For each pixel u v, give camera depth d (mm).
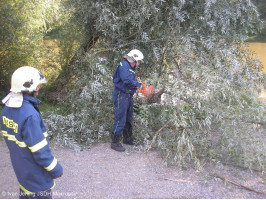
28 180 2170
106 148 4336
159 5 4848
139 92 4543
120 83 4023
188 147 3566
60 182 3303
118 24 4930
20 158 2127
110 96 4734
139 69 5344
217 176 3480
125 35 5324
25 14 6871
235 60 5031
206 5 4648
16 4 6543
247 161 3553
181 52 4578
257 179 3469
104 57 5352
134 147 4266
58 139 4316
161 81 4352
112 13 4824
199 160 3793
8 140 2170
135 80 4047
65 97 5719
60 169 2238
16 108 2084
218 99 4016
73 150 4230
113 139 4234
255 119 3846
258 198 3061
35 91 2186
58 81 6633
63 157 3975
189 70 4262
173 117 3873
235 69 4918
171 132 4129
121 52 5258
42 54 6621
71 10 5793
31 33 6688
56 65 6598
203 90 3969
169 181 3385
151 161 3900
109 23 4902
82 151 4207
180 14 4879
